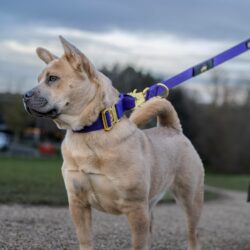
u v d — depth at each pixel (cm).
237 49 176
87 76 143
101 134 144
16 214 287
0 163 892
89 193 148
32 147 1853
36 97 141
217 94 1897
